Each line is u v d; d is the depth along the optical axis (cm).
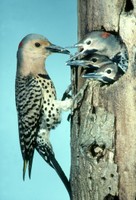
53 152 622
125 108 489
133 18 494
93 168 495
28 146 626
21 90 627
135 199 486
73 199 530
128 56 493
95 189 497
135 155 486
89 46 513
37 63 623
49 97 617
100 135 493
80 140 508
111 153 490
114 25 503
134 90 488
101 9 508
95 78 502
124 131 489
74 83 544
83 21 526
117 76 503
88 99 511
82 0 526
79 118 525
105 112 497
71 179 535
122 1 499
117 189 489
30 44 621
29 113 620
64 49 616
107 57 511
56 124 618
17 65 637
